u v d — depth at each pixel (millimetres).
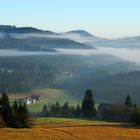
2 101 114562
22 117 115250
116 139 97500
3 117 113125
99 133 103375
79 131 105562
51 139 95000
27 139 94250
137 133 105812
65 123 140500
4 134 99250
